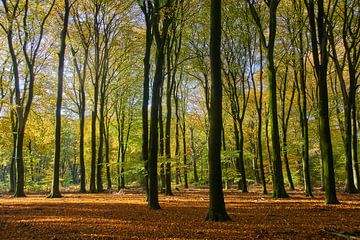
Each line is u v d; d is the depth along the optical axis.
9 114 33.28
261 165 25.31
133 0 26.12
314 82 31.19
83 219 10.84
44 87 31.19
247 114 36.81
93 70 33.94
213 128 10.54
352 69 23.12
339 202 15.46
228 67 27.12
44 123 33.50
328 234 8.11
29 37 22.53
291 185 30.69
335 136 35.72
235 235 8.13
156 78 14.50
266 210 13.30
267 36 26.77
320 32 15.23
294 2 22.17
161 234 8.33
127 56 31.97
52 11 25.45
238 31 25.64
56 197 21.16
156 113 14.38
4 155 40.06
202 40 27.23
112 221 10.44
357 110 29.88
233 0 23.75
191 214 12.23
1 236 8.02
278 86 32.41
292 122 36.50
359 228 8.86
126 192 28.97
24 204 16.00
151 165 14.29
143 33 29.58
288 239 7.59
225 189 34.03
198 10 21.44
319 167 37.31
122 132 39.47
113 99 38.03
